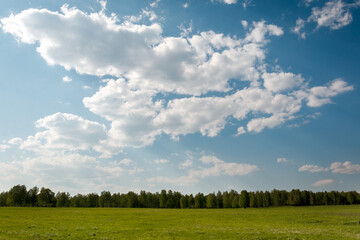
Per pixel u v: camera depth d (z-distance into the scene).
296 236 33.34
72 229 40.97
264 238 32.22
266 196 188.38
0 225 44.84
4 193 180.12
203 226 47.81
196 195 188.00
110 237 33.00
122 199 191.50
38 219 60.03
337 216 72.00
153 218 68.50
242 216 75.94
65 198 183.00
